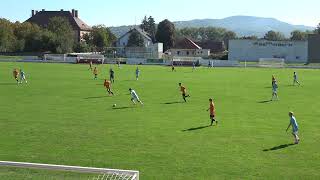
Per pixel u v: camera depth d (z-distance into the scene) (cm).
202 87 6050
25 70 8812
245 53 13625
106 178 1758
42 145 2669
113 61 12212
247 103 4512
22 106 4178
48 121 3428
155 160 2369
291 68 10794
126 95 5069
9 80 6725
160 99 4766
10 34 15212
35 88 5675
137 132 3048
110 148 2611
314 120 3528
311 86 6278
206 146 2669
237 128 3194
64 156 2430
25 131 3059
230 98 4900
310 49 12825
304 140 2825
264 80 7231
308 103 4525
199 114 3797
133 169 2209
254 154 2495
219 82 6812
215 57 14312
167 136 2928
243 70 9906
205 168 2234
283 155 2478
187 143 2739
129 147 2636
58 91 5378
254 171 2194
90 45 17125
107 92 5344
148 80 7025
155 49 15862
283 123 3394
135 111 3938
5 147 2608
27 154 2459
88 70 9062
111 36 19425
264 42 13475
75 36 18600
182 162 2334
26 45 15175
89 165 2269
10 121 3419
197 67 11100
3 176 1917
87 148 2606
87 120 3484
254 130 3127
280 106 4306
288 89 5878
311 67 10775
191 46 18125
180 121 3456
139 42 19088
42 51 15075
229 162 2341
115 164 2291
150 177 2092
